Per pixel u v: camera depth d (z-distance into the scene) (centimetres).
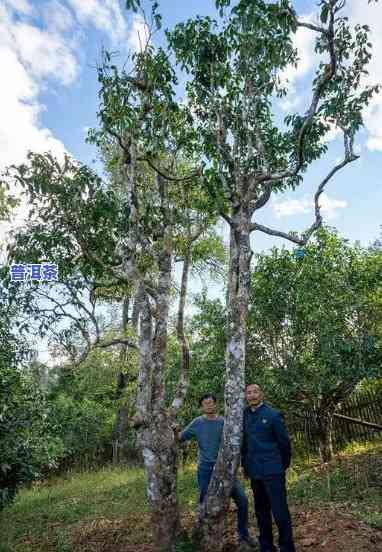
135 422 581
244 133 732
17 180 752
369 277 962
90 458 1781
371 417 1165
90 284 802
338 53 687
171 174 731
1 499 764
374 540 524
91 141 778
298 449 1170
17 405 807
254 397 543
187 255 751
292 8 609
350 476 841
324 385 944
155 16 661
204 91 725
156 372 606
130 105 675
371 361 939
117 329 1494
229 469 545
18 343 815
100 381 1591
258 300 1007
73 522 814
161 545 555
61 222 764
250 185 654
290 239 674
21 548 709
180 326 690
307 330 984
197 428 628
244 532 571
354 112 708
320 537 546
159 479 571
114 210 769
